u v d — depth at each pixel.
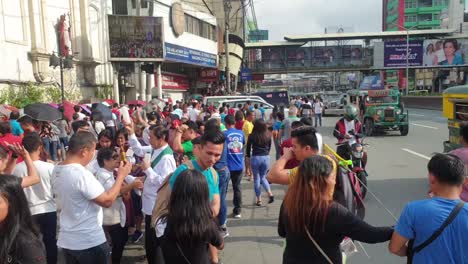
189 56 30.95
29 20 18.22
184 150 5.98
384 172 10.38
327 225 2.56
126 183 4.98
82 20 22.61
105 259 3.64
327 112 33.50
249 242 5.80
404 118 18.02
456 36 52.91
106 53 25.14
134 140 5.99
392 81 72.19
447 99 7.41
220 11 45.66
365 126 18.78
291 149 3.52
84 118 11.21
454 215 2.47
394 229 2.68
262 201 8.01
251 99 19.97
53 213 4.41
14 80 17.02
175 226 2.90
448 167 2.53
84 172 3.48
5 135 5.83
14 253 2.29
